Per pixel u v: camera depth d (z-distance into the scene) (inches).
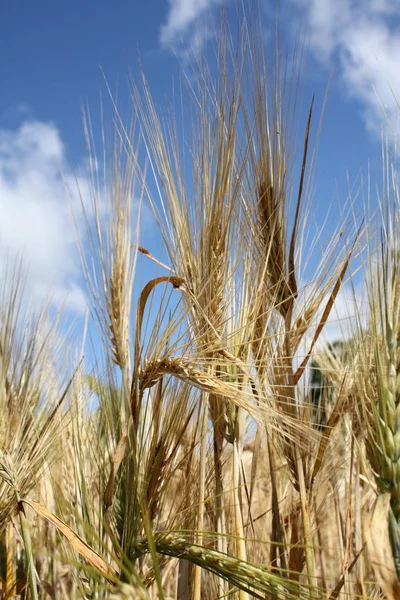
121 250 16.5
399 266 12.9
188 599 15.7
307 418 16.3
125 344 16.1
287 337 16.3
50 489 20.6
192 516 15.6
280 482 19.1
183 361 14.4
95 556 13.1
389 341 12.7
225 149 15.7
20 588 17.8
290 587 12.2
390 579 10.7
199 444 17.0
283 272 16.6
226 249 15.7
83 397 18.8
